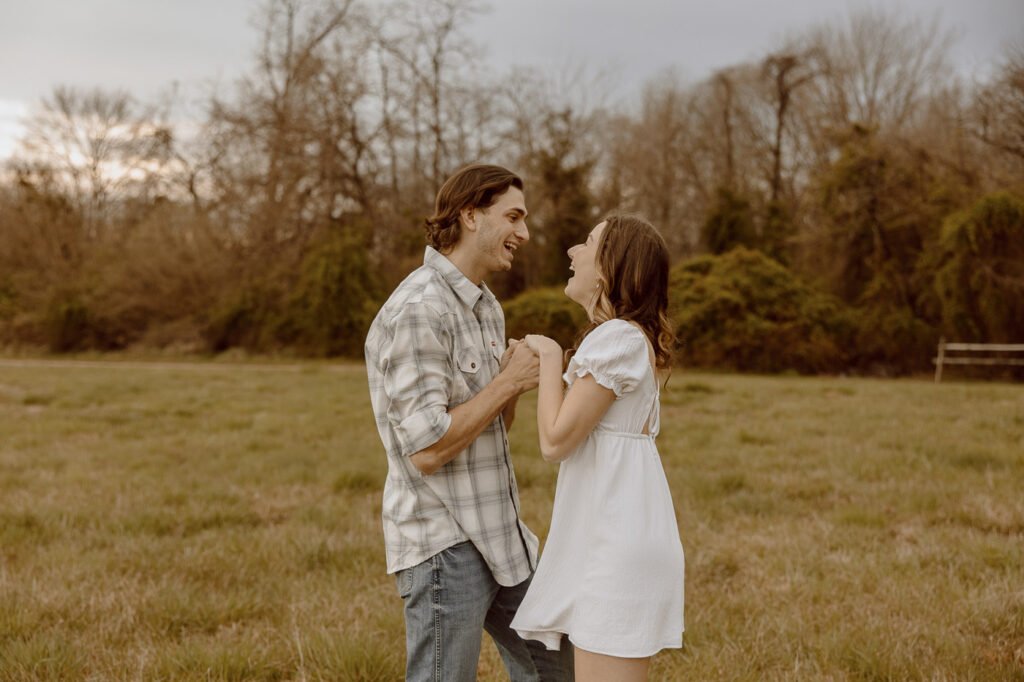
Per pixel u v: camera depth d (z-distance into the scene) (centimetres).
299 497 615
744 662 319
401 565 202
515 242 208
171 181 3550
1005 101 2289
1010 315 2056
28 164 3562
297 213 2847
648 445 204
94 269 3000
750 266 2306
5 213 3425
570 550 201
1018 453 708
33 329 2973
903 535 495
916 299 2267
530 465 700
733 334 2180
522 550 212
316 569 439
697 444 816
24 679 301
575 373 196
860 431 883
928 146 2362
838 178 2336
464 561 199
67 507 561
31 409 1173
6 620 352
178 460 770
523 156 3028
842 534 483
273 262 2808
